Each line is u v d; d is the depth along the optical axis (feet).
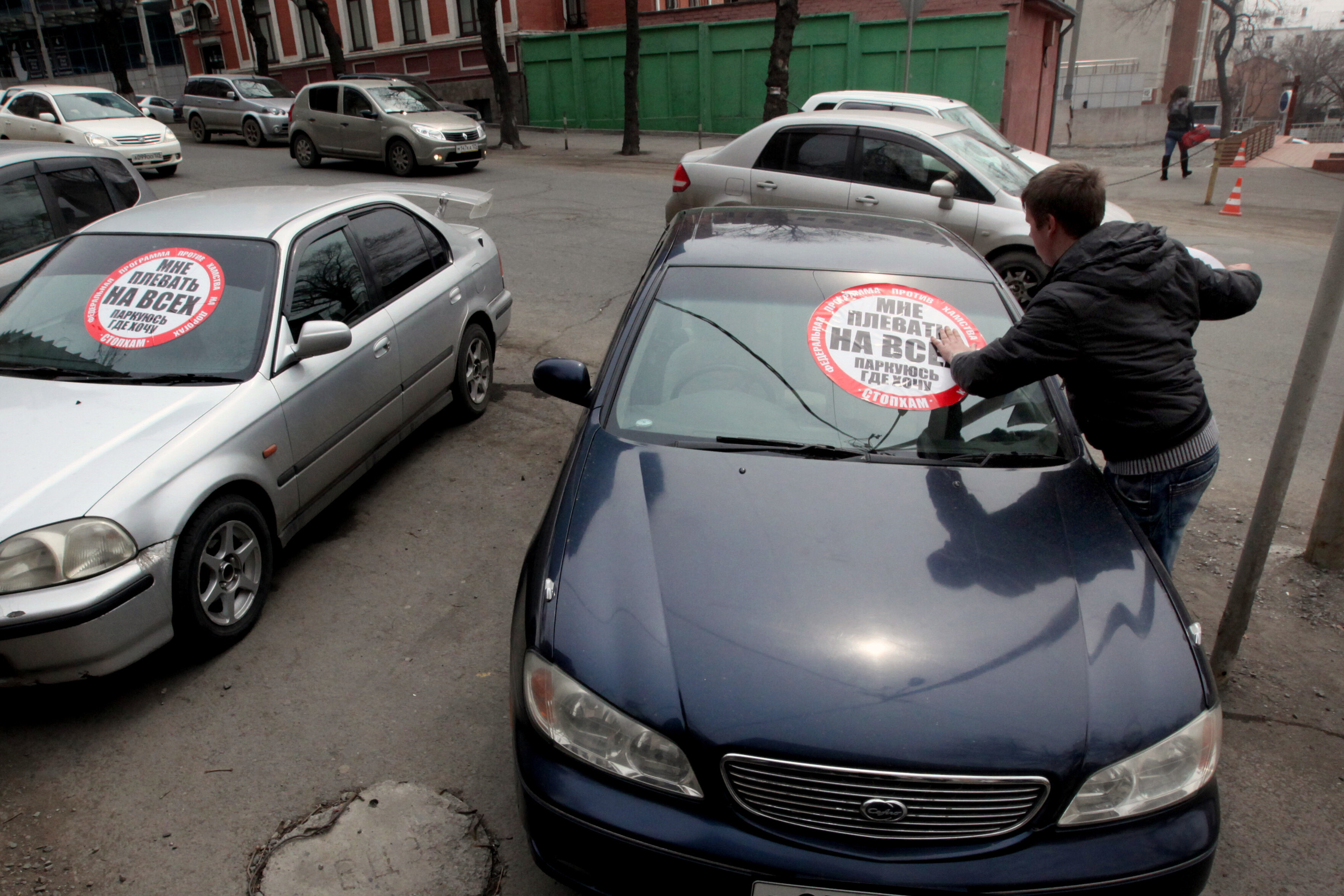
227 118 68.80
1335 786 9.69
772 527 8.27
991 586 7.76
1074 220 8.89
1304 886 8.46
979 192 23.65
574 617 7.43
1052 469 9.46
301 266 13.42
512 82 83.20
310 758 9.59
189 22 107.24
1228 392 20.33
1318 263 31.76
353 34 92.48
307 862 8.34
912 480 9.07
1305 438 18.21
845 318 10.70
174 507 10.12
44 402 10.98
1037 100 73.26
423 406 16.24
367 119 49.96
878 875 6.43
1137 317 8.65
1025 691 6.89
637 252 31.83
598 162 57.88
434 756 9.64
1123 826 6.70
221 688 10.63
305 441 12.54
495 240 33.45
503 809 9.00
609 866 6.73
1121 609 7.69
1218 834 6.96
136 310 12.49
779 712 6.68
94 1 136.77
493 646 11.48
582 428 10.05
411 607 12.25
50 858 8.37
